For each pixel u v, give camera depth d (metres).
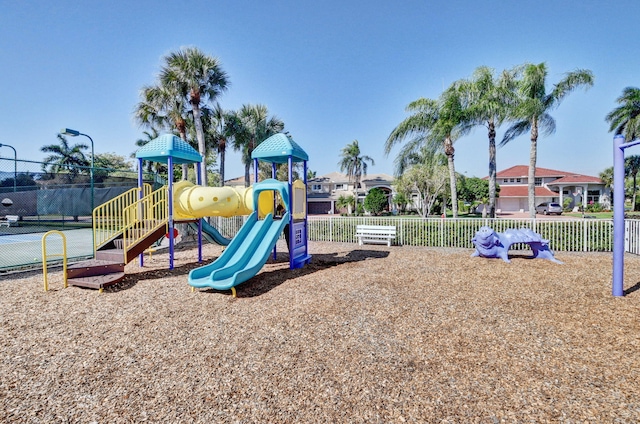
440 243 12.05
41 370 3.14
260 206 8.35
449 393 2.68
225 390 2.77
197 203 7.97
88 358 3.38
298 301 5.21
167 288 6.13
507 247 8.70
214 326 4.22
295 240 8.17
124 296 5.62
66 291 5.94
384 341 3.71
